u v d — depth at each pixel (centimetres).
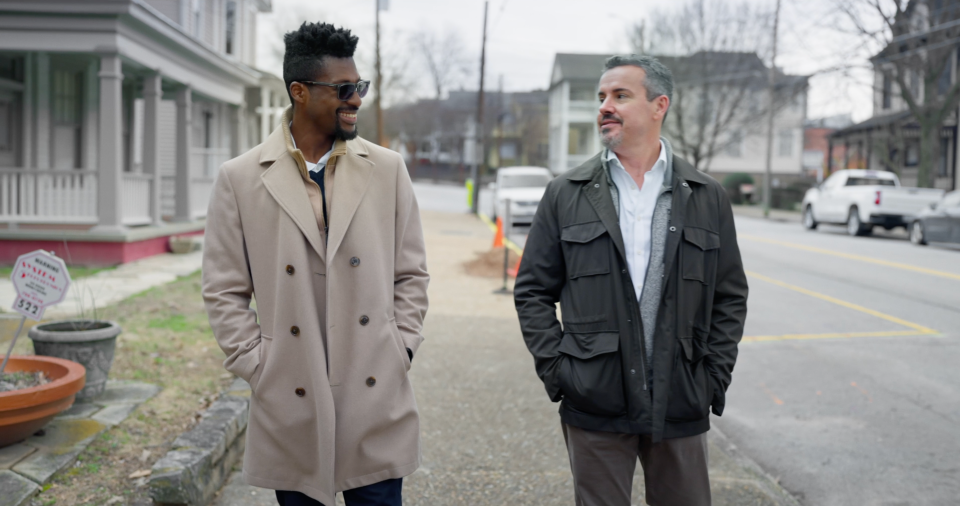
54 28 1120
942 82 2958
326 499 232
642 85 258
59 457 370
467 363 662
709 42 3875
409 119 8412
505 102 8425
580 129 5562
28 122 1282
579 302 253
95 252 1180
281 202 235
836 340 771
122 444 400
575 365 252
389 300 245
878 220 1977
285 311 234
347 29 238
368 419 236
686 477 257
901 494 407
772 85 3069
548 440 474
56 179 1268
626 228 258
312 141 245
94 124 1468
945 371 652
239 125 1928
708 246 253
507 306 957
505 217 2017
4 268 1113
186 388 511
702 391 251
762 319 877
